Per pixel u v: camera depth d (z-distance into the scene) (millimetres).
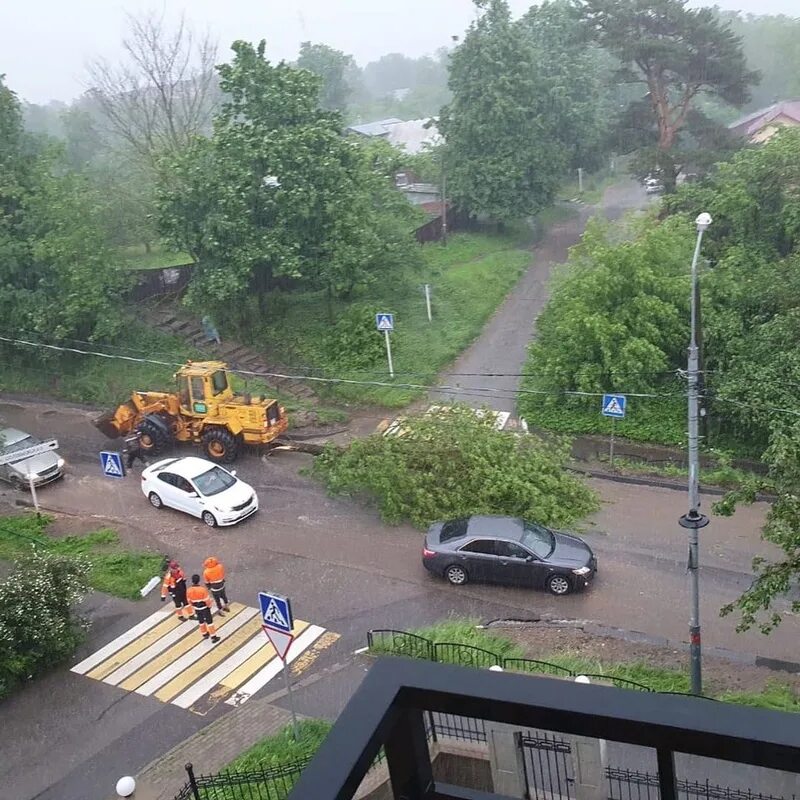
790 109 60844
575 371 24266
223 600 16609
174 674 14867
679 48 38438
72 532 20094
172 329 32062
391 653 14711
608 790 5961
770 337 22188
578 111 47812
